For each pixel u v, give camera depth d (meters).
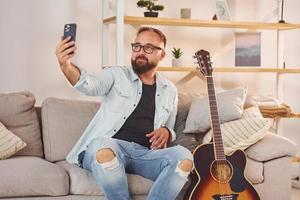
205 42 4.11
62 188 2.46
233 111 2.92
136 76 2.79
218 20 3.70
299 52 4.29
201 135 3.05
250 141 2.81
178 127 3.03
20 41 3.71
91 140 2.72
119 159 2.45
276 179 2.83
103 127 2.72
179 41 4.06
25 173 2.42
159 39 2.79
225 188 2.55
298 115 3.71
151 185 2.56
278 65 4.07
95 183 2.50
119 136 2.70
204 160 2.55
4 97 2.95
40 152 2.96
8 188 2.38
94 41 3.87
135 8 3.92
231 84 4.19
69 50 2.42
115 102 2.74
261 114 3.30
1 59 3.67
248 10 4.18
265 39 4.23
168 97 2.86
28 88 3.75
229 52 4.16
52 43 3.78
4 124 2.88
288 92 4.32
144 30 2.80
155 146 2.68
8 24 3.67
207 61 2.86
